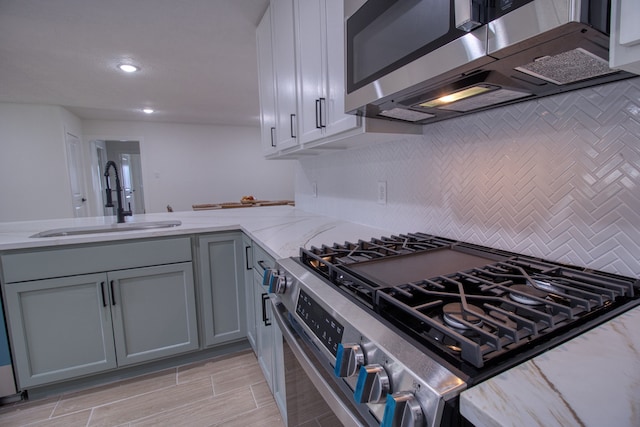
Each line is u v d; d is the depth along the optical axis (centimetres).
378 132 127
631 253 79
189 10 203
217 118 573
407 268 94
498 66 68
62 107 452
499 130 108
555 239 95
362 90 103
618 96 80
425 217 142
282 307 116
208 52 266
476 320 61
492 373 46
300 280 95
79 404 169
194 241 193
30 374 165
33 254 158
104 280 173
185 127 625
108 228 201
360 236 155
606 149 83
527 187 101
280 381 133
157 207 614
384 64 92
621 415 37
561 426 36
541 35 54
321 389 81
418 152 143
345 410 69
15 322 160
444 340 57
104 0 187
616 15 50
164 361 199
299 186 275
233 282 205
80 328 172
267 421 156
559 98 91
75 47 249
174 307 191
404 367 50
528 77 76
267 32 208
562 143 91
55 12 198
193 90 379
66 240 162
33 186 437
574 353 49
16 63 279
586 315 61
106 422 156
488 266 89
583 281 77
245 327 212
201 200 647
